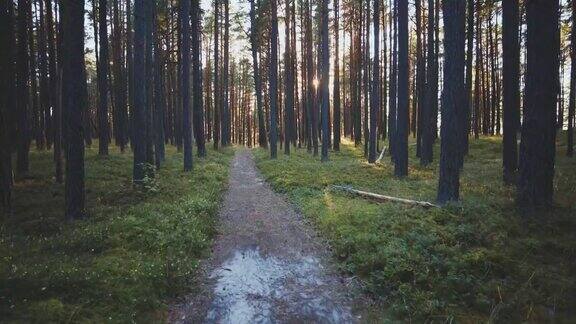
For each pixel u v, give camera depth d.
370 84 32.97
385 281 7.57
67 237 9.11
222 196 16.34
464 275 7.47
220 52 49.03
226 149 38.38
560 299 6.70
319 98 39.12
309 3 32.97
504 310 6.52
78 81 10.93
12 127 17.92
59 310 5.88
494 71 38.44
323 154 26.16
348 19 33.06
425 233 9.31
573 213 9.55
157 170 20.83
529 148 9.95
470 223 9.74
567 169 17.80
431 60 22.50
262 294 7.64
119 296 6.61
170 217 11.21
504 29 15.32
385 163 24.39
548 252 8.25
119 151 29.66
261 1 30.98
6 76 11.62
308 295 7.61
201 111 29.09
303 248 10.16
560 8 23.39
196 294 7.56
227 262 9.23
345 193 15.33
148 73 19.91
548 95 9.74
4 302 5.91
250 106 70.06
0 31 11.70
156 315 6.61
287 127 32.44
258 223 12.38
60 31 16.09
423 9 29.30
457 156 11.88
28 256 7.95
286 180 18.41
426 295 6.97
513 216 9.76
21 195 14.02
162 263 8.06
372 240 9.30
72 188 11.00
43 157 23.81
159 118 24.56
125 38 36.09
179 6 27.44
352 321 6.73
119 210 11.88
